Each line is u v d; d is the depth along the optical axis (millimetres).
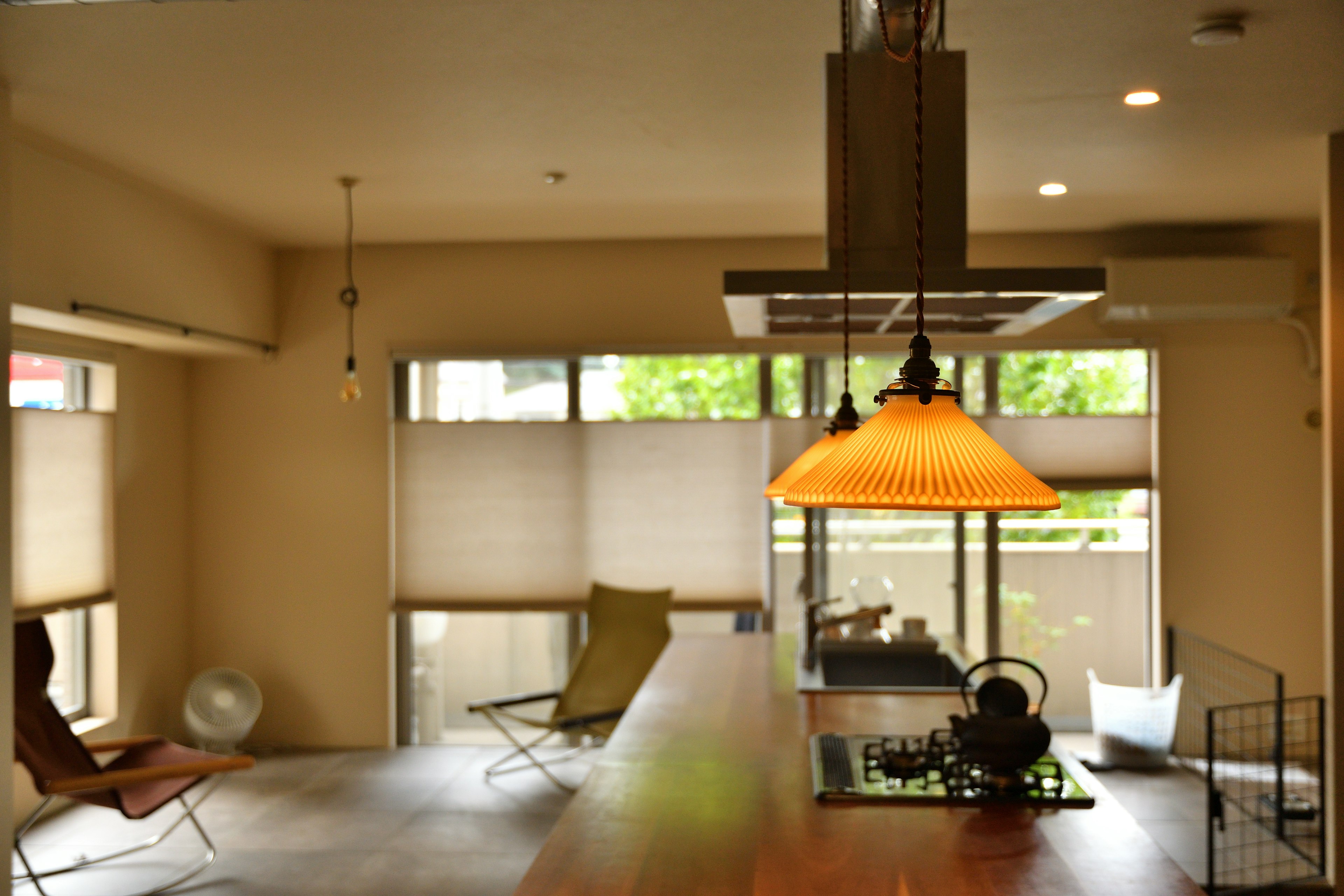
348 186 4629
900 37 2895
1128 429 5758
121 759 4246
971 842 2158
